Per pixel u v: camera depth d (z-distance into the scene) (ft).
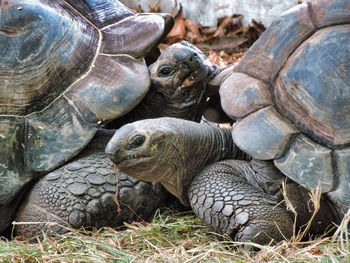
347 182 19.63
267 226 20.67
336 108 20.13
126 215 24.35
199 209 21.84
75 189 23.48
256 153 20.80
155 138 21.29
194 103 26.96
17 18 24.75
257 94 21.65
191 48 27.04
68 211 23.29
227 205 21.08
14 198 24.03
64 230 23.22
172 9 52.75
